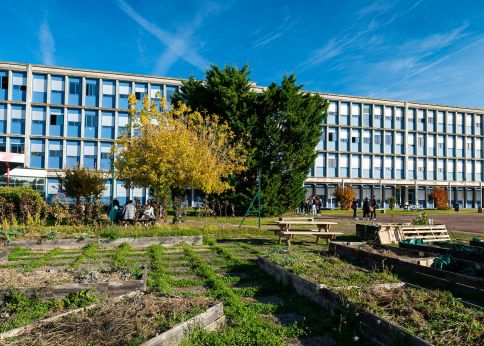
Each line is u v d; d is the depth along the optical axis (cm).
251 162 2648
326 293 616
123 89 4875
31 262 982
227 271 920
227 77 2727
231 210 2772
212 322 535
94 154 4775
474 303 625
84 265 929
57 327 484
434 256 939
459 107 6431
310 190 5662
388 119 6078
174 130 1950
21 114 4584
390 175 6025
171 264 988
